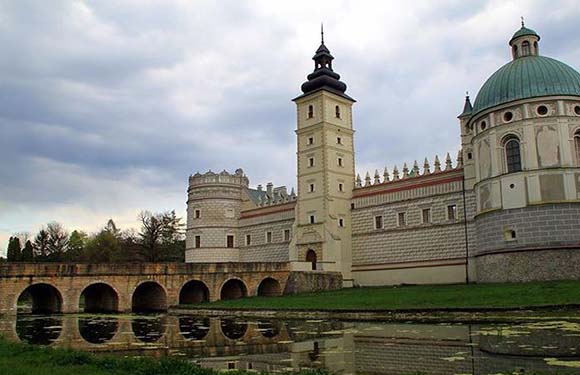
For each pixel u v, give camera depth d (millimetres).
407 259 65438
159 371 16703
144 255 108000
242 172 92812
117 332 35312
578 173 48594
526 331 26375
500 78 54000
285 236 80062
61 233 133625
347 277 70750
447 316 34219
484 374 17109
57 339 31844
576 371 16906
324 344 25703
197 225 89188
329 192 71312
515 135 51188
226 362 21797
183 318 46469
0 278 49656
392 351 22750
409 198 66250
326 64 77062
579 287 38250
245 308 47531
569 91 49938
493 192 52094
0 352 21359
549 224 47906
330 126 73625
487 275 52156
